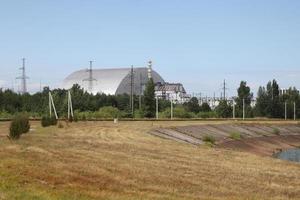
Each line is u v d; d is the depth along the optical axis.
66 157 32.66
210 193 24.05
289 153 85.31
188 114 153.75
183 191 23.98
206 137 79.75
